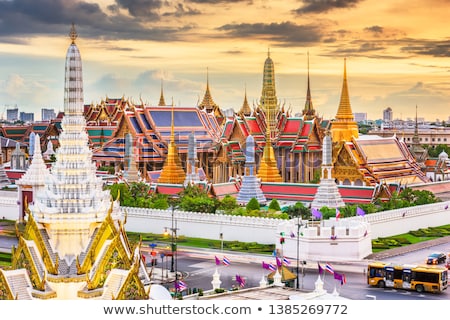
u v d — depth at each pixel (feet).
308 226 447.42
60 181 287.69
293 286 342.85
